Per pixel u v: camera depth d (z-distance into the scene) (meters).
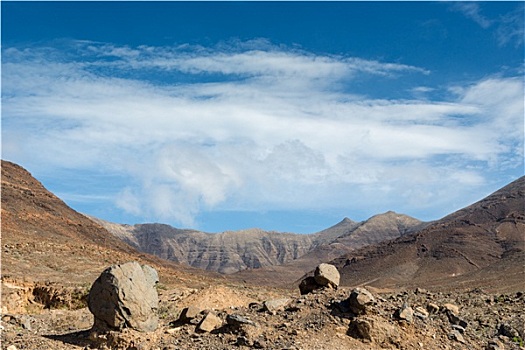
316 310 20.33
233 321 18.94
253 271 152.38
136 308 18.83
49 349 18.47
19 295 35.50
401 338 19.00
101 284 19.03
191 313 20.83
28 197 75.12
